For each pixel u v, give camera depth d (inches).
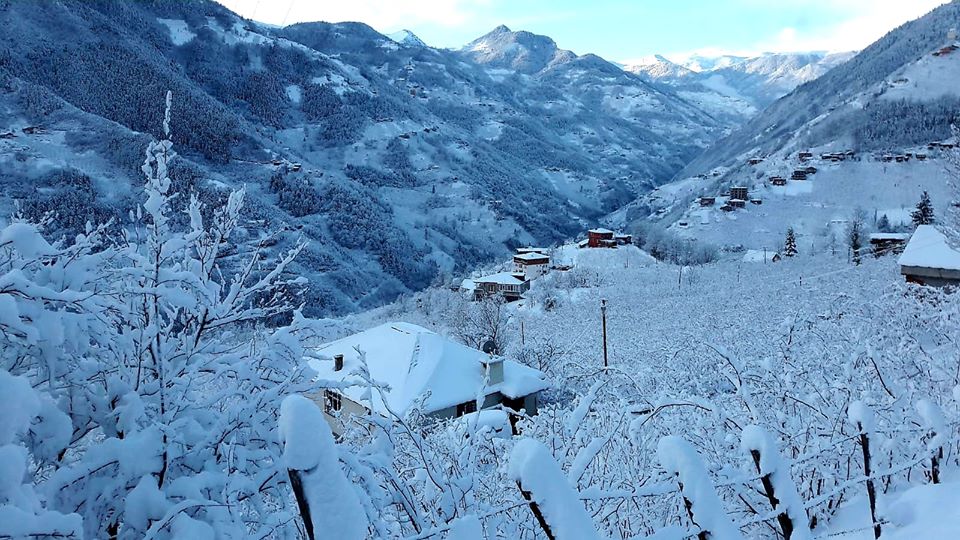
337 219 5944.9
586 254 3718.0
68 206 3636.8
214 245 134.6
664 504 149.2
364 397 133.8
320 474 54.7
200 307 131.3
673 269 3051.2
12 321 90.0
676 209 6791.3
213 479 109.8
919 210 3663.9
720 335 900.6
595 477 169.3
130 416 112.6
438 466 134.0
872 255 2576.3
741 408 214.7
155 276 118.3
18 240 104.0
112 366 121.6
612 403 224.5
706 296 1956.2
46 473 117.6
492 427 205.9
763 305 1486.2
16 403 69.5
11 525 65.8
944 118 6382.9
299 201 6018.7
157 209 117.6
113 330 121.6
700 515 77.1
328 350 916.6
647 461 172.2
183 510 105.3
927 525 119.4
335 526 53.8
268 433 122.8
